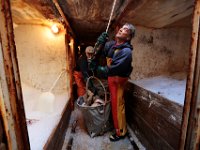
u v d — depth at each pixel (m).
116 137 1.81
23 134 0.50
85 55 2.35
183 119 0.51
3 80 0.41
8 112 0.42
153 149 1.35
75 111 2.73
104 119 1.89
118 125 1.79
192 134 0.47
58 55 2.31
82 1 1.34
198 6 0.43
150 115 1.39
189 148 0.49
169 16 1.46
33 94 2.14
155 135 1.30
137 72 1.98
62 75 2.39
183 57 1.93
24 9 1.43
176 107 0.97
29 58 2.27
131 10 1.47
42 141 1.14
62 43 2.29
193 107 0.46
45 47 2.27
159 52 1.94
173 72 1.96
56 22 2.00
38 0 1.20
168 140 1.08
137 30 1.90
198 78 0.44
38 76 2.32
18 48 2.23
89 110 1.82
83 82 2.72
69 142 1.72
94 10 1.62
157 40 1.92
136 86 1.74
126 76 1.74
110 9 1.58
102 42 1.88
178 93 1.19
